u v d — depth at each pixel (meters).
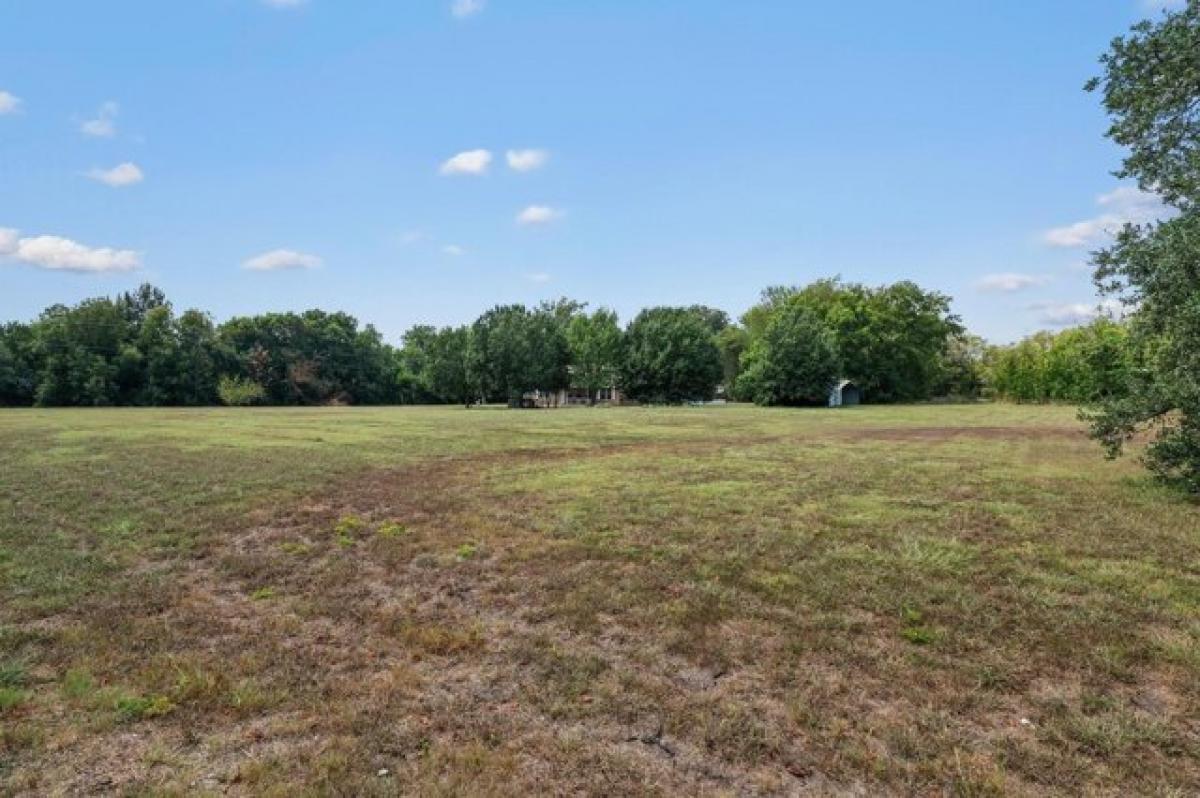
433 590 6.21
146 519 9.06
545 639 5.02
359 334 95.56
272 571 6.85
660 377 63.16
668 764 3.43
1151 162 11.48
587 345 64.25
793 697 4.07
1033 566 6.43
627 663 4.61
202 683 4.30
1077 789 3.20
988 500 9.80
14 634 5.09
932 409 47.66
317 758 3.46
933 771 3.34
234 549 7.73
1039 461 14.75
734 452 17.03
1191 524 8.14
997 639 4.81
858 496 10.20
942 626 5.04
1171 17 10.88
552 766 3.40
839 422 31.03
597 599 5.78
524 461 15.16
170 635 5.15
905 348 66.19
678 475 12.63
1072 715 3.83
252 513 9.43
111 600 5.98
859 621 5.18
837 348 61.97
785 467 13.82
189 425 27.75
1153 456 10.86
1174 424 10.48
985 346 78.12
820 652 4.68
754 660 4.60
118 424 28.31
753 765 3.41
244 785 3.23
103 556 7.37
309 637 5.16
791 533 7.81
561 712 3.95
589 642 4.96
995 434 23.14
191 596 6.13
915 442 19.95
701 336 64.81
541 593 6.01
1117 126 11.67
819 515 8.80
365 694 4.20
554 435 22.91
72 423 29.03
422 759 3.47
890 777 3.30
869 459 15.27
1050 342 67.38
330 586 6.36
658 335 64.25
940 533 7.75
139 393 71.25
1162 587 5.79
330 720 3.87
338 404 85.81
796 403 58.91
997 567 6.39
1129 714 3.83
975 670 4.36
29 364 68.38
